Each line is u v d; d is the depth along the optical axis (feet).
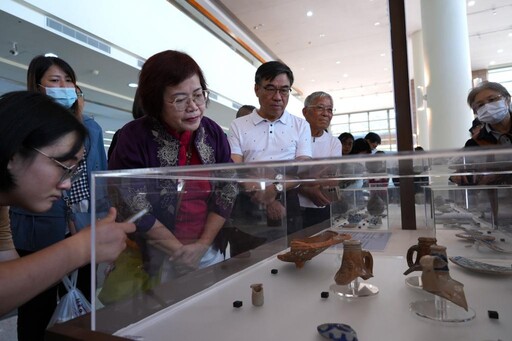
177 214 2.51
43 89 4.84
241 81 26.13
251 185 3.23
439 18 19.04
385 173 3.06
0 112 2.03
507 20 26.61
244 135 5.71
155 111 3.24
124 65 15.28
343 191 4.43
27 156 2.06
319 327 1.60
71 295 3.22
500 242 3.20
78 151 2.28
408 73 5.63
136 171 2.09
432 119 19.27
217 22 24.22
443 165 2.36
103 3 13.93
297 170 2.59
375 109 50.37
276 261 3.12
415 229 4.82
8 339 5.57
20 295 1.87
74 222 4.36
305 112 7.36
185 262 2.44
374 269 2.74
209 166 2.12
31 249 4.36
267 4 23.99
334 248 3.27
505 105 5.38
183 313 1.98
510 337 1.53
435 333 1.58
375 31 28.32
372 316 1.80
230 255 2.94
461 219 3.82
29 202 2.20
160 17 17.61
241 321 1.83
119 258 1.96
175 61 3.03
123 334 1.74
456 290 1.79
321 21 26.48
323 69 37.09
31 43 12.63
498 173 3.07
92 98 19.06
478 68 36.63
